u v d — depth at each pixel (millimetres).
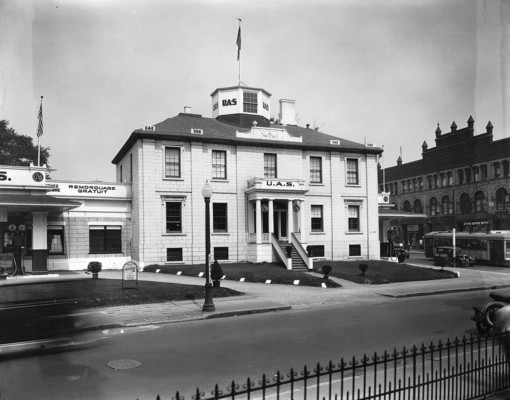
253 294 20062
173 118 36062
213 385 7582
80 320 13336
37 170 25406
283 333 12047
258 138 34375
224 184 33250
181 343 10953
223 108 39531
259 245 32000
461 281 25109
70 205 25172
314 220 36031
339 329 12477
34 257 25094
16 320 12172
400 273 26938
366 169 37781
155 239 31016
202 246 32219
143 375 8180
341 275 26594
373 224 37469
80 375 8211
